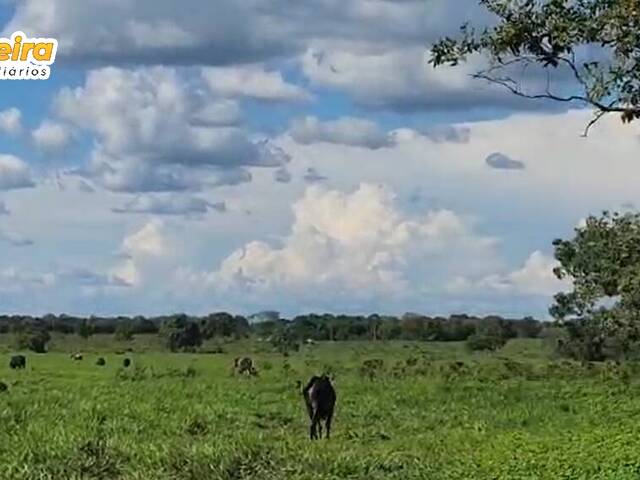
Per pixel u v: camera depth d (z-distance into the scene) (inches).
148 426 1133.1
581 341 2596.0
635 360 2508.6
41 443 908.0
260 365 2787.9
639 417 1354.6
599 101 522.6
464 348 4128.9
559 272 1827.0
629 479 707.4
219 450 834.8
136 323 5044.3
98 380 2117.4
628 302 1750.7
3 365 2792.8
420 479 776.3
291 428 1258.0
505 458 862.5
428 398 1724.9
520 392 1823.3
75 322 5211.6
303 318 4803.2
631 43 512.7
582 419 1371.8
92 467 797.2
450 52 547.2
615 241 1649.9
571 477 731.4
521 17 532.7
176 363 2982.3
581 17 522.9
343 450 960.9
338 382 2114.9
